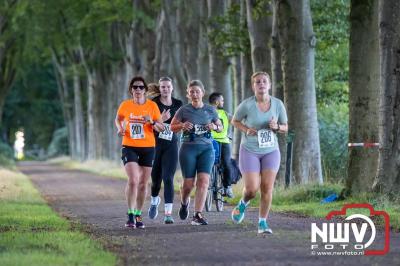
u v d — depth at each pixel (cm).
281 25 3894
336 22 5009
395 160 3003
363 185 3266
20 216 2912
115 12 7350
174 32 6250
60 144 16300
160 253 1866
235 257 1783
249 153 2206
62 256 1750
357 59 3288
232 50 4753
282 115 2231
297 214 2898
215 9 5241
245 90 4781
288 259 1742
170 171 2598
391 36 2958
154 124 2486
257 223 2528
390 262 1694
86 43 8575
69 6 8094
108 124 10231
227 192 3150
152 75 7588
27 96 15000
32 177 7606
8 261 1650
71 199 4278
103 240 2125
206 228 2405
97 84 10169
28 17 8562
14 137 19500
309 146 3919
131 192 2467
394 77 2975
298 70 3881
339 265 1655
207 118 2508
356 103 3297
